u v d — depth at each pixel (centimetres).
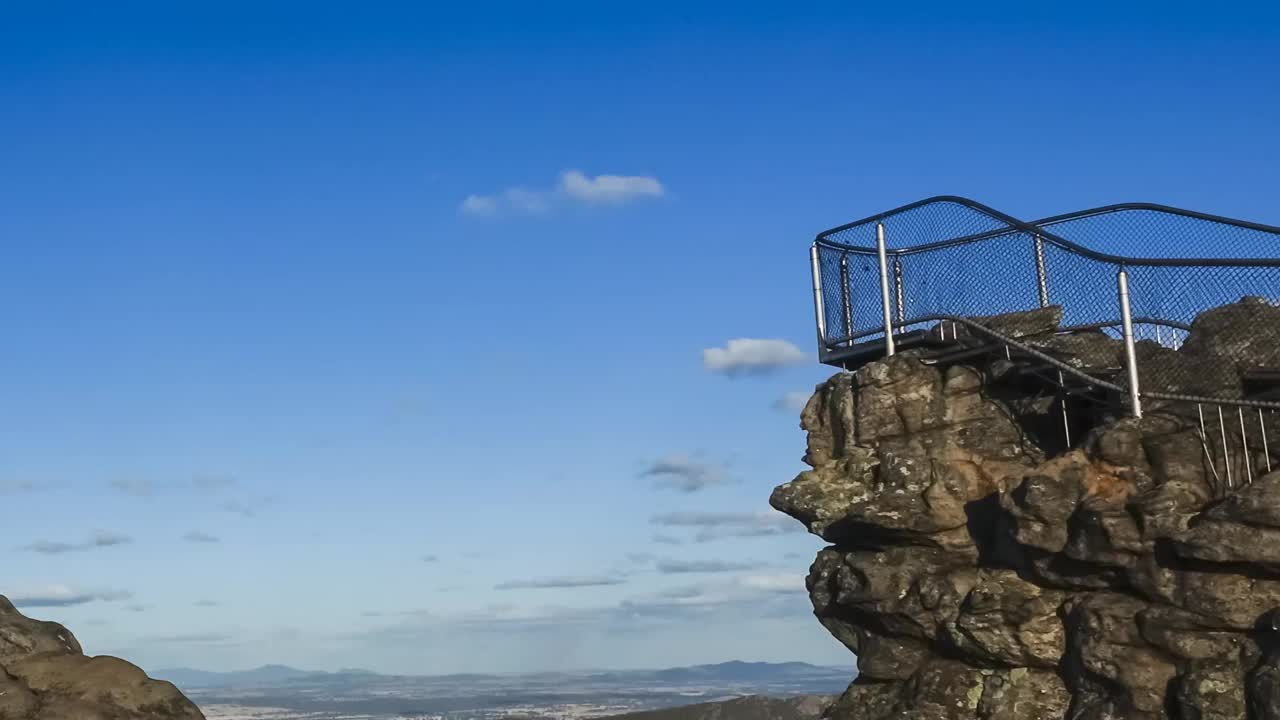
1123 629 2159
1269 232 2355
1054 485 2217
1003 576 2331
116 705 2278
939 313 2584
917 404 2530
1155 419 2205
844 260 2753
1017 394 2492
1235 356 2236
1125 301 2255
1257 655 2034
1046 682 2272
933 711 2348
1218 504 2083
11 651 2370
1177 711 2098
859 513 2448
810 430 2669
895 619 2433
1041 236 2458
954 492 2425
